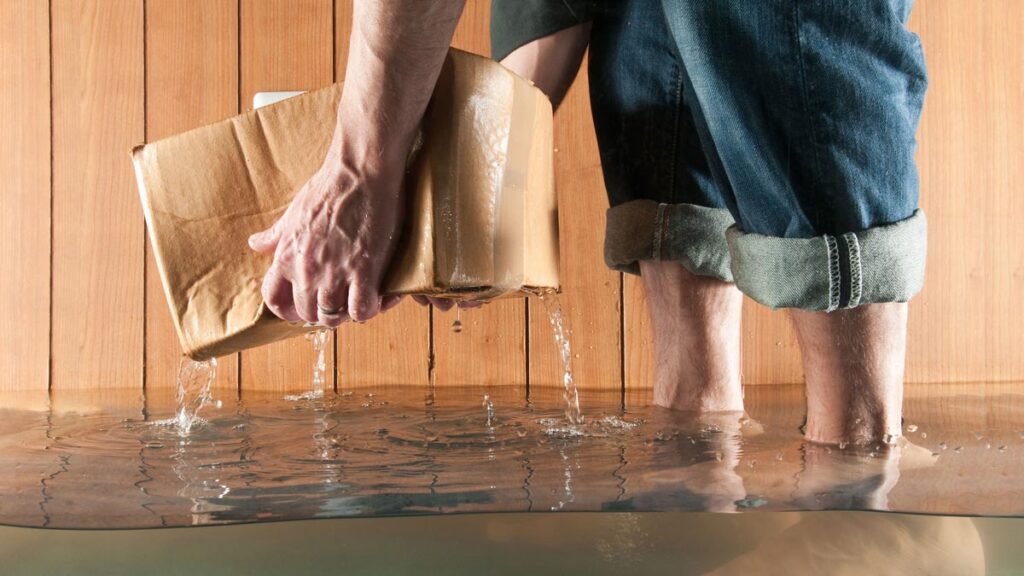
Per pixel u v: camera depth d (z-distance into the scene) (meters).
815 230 0.78
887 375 0.81
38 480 0.69
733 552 0.50
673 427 0.95
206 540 0.53
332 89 0.78
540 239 0.82
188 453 0.82
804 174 0.77
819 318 0.81
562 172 1.72
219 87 1.78
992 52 1.72
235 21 1.77
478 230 0.72
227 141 0.80
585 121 1.72
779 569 0.48
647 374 1.71
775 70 0.75
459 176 0.72
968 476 0.67
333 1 1.77
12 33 1.77
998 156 1.71
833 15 0.74
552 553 0.50
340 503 0.60
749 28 0.75
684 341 1.10
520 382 1.73
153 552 0.51
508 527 0.54
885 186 0.76
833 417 0.83
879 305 0.79
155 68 1.78
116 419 1.11
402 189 0.73
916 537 0.52
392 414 1.14
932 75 1.71
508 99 0.75
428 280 0.72
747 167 0.79
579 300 1.72
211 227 0.81
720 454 0.77
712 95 0.79
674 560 0.49
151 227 0.81
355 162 0.72
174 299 0.81
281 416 1.12
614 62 1.10
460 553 0.50
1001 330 1.71
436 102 0.72
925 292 1.70
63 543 0.53
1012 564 0.49
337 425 1.02
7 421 1.09
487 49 1.75
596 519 0.55
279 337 0.85
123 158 1.77
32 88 1.77
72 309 1.76
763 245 0.81
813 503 0.58
